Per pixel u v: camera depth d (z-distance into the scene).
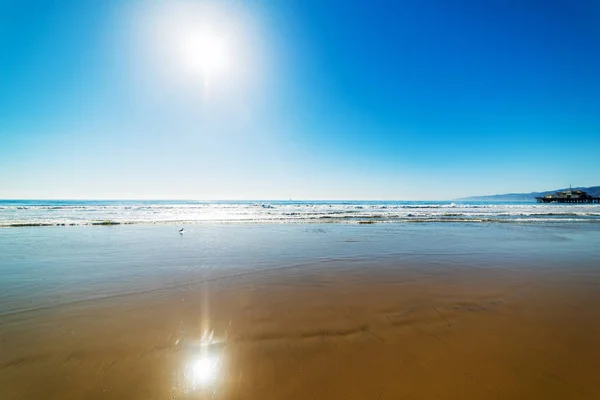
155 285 6.12
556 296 5.53
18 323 4.18
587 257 9.33
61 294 5.48
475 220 24.08
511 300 5.30
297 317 4.48
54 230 15.68
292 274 7.11
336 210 39.84
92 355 3.31
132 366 3.10
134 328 4.04
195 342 3.64
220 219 23.64
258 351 3.43
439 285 6.25
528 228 18.22
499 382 2.84
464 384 2.81
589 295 5.61
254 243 11.70
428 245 11.46
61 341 3.64
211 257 8.99
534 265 8.17
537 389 2.73
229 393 2.68
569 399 2.60
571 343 3.66
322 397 2.63
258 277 6.82
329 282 6.45
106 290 5.75
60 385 2.78
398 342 3.67
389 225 19.69
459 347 3.55
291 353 3.39
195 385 2.79
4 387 2.74
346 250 10.30
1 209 36.00
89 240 12.25
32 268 7.48
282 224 20.03
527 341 3.71
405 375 2.96
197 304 5.02
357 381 2.86
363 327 4.12
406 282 6.47
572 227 18.92
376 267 7.87
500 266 8.05
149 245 11.09
